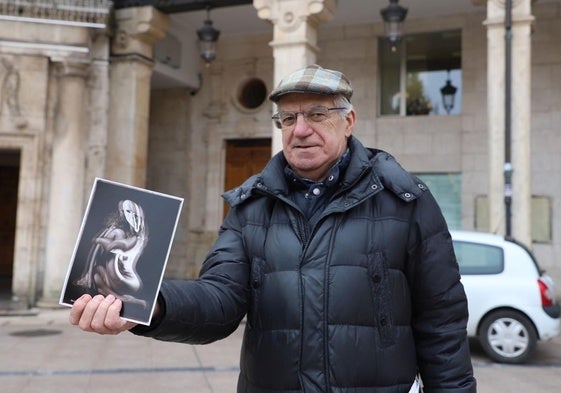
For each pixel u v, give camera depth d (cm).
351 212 212
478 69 1372
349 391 196
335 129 219
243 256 220
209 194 1609
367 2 1348
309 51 1133
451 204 1396
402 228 212
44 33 1212
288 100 219
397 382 202
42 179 1226
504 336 787
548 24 1320
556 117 1306
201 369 720
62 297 172
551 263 1291
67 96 1230
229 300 206
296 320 202
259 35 1583
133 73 1288
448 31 1422
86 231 179
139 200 186
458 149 1391
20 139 1218
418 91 1450
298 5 1116
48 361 751
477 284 802
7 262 1786
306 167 218
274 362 202
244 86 1616
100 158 1271
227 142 1627
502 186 988
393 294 207
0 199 1794
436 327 215
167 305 181
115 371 702
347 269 204
